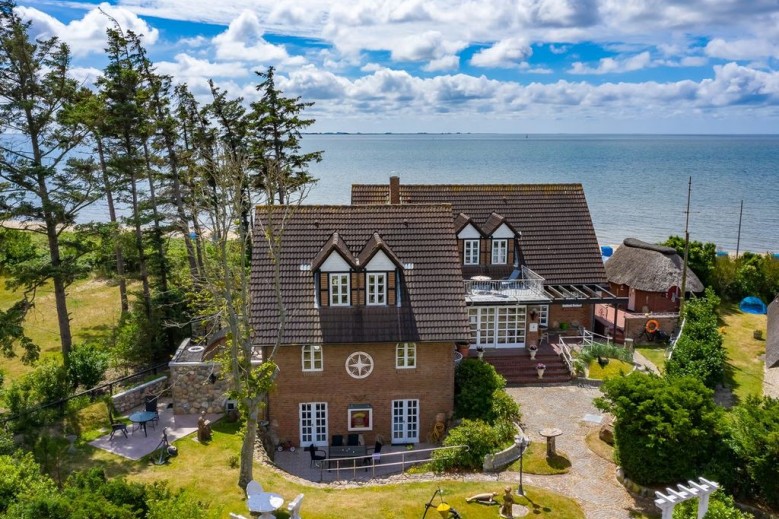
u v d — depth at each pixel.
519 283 39.47
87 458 27.03
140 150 42.50
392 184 42.19
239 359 24.22
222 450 28.08
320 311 31.48
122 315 41.44
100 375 34.78
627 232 97.00
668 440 23.20
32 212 33.59
